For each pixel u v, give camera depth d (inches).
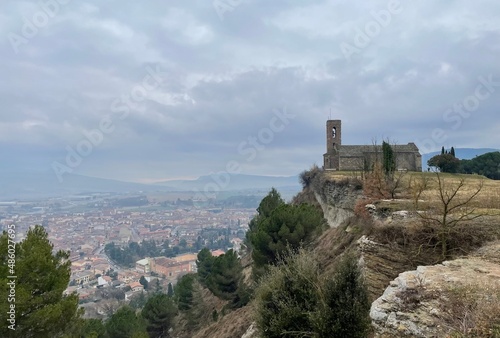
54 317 506.9
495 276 337.4
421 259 474.6
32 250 547.8
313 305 400.5
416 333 301.0
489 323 257.3
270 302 440.1
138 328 1294.3
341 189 1576.0
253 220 2082.9
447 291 316.5
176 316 1860.2
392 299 350.0
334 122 2795.3
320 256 880.9
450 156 2386.8
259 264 1066.7
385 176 1015.6
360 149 2474.2
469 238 463.5
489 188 1080.2
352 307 358.0
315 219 1068.5
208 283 1517.0
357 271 386.6
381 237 515.2
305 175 2566.4
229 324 1027.9
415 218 523.5
